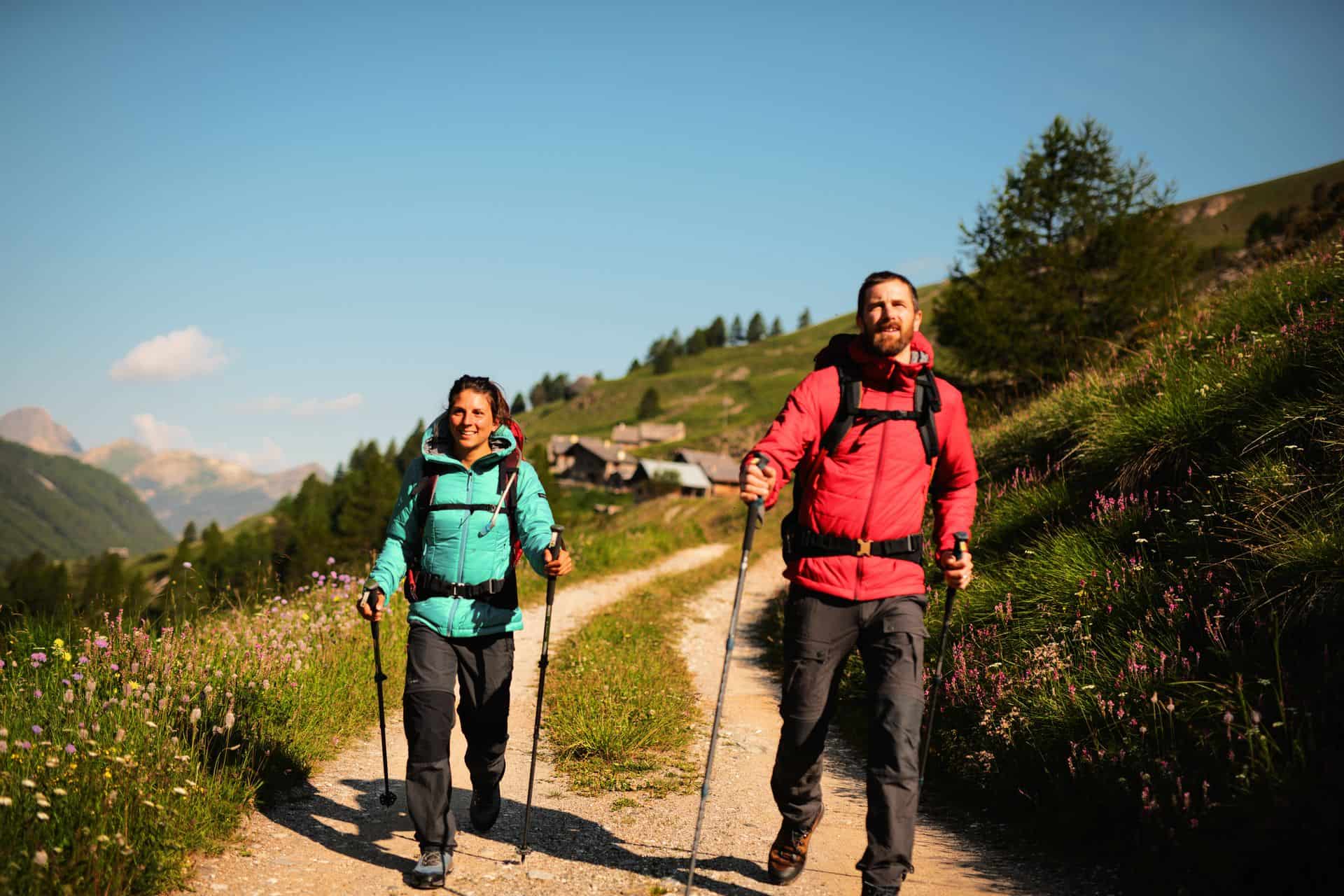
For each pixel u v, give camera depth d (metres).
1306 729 3.55
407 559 3.76
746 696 8.04
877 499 3.14
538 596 13.65
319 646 6.56
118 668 4.92
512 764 5.44
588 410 197.12
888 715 3.03
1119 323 15.69
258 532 98.56
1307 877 2.87
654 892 3.38
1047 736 4.65
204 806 3.67
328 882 3.37
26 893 2.73
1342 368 6.04
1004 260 17.06
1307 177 110.44
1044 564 6.45
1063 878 3.52
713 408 176.88
